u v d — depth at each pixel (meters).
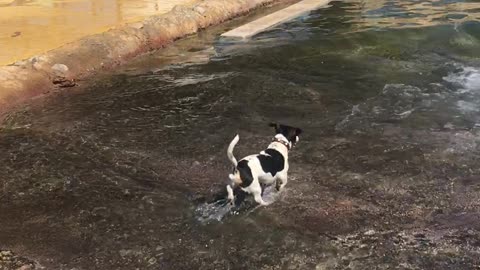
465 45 13.38
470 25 15.21
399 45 13.56
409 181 6.78
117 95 10.46
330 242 5.53
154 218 6.11
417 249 5.41
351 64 12.05
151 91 10.59
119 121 9.09
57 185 6.94
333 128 8.53
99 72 12.02
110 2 18.61
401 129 8.44
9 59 11.70
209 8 17.66
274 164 5.95
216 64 12.36
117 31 13.68
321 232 5.70
